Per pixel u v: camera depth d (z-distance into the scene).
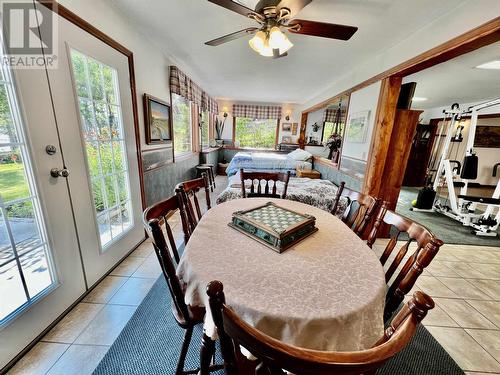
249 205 1.61
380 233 2.86
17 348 1.17
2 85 1.07
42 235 1.31
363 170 2.80
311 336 0.66
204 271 0.84
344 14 1.75
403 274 1.01
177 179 3.67
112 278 1.86
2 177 1.09
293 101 6.37
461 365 1.26
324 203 2.69
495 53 2.30
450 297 1.84
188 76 3.82
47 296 1.33
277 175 2.26
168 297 1.67
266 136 7.09
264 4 1.36
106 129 1.86
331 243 1.10
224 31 2.21
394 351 0.41
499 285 2.02
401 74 2.25
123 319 1.46
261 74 3.67
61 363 1.17
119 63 1.95
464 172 3.73
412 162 6.48
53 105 1.33
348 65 2.94
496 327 1.54
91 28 1.59
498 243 2.94
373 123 2.61
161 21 2.06
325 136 6.61
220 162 6.94
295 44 2.36
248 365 0.57
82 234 1.60
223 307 0.44
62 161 1.41
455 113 3.84
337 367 0.38
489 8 1.34
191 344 1.30
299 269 0.88
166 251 0.86
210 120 6.36
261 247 1.03
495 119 5.30
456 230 3.38
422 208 4.32
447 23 1.62
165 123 3.04
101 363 1.18
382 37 2.07
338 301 0.72
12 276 1.16
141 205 2.46
